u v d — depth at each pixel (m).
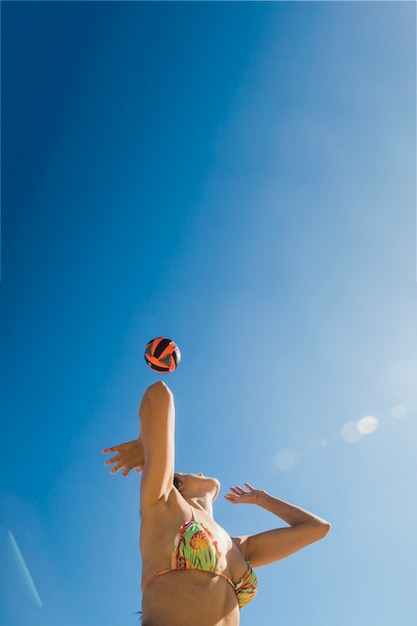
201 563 4.09
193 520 4.30
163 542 4.19
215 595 4.03
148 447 4.33
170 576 4.06
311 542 4.75
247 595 4.27
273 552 4.68
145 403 4.46
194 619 3.91
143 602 4.09
